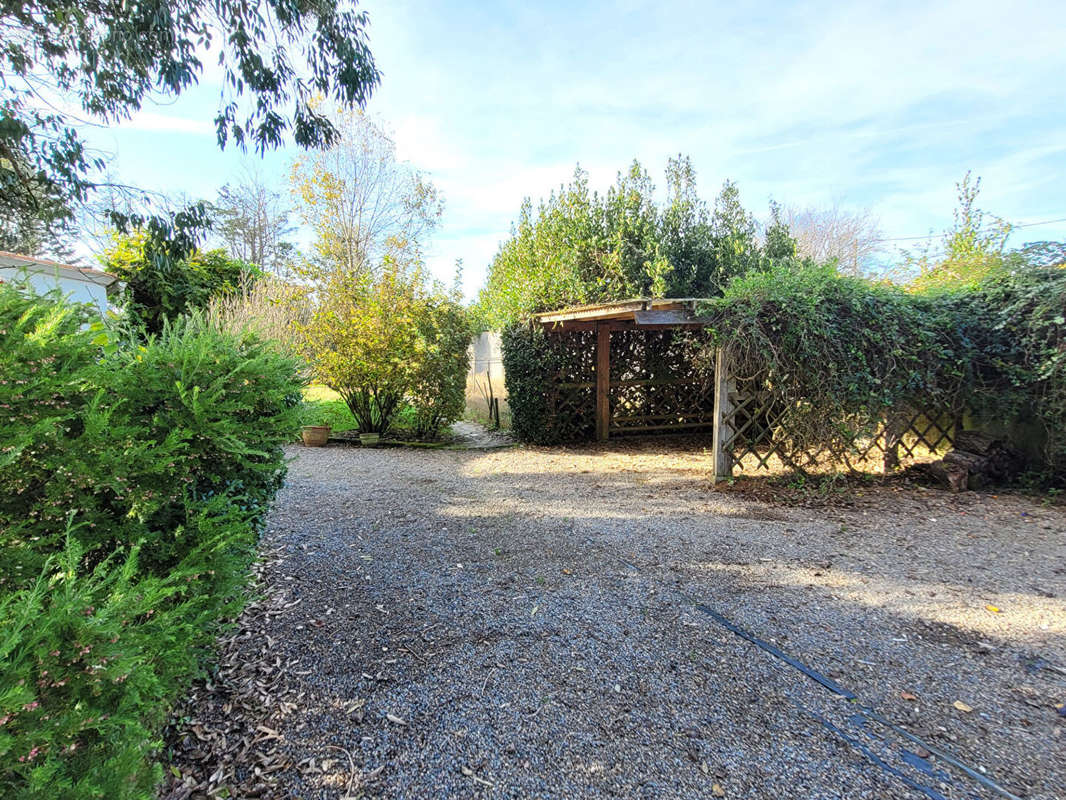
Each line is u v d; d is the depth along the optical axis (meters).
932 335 5.29
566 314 7.25
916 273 7.28
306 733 1.85
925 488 5.44
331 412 10.23
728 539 3.99
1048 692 2.13
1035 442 5.54
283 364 2.19
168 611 1.49
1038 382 5.23
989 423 5.96
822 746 1.82
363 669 2.26
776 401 5.61
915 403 5.71
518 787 1.63
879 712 2.01
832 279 5.36
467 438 9.30
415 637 2.54
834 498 5.12
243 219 21.06
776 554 3.67
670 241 10.91
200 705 1.98
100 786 0.95
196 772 1.65
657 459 7.37
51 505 1.43
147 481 1.66
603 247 9.92
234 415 1.96
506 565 3.46
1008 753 1.79
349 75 4.51
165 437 1.71
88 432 1.42
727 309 5.41
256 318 3.43
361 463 7.09
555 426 8.70
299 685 2.13
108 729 1.04
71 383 1.42
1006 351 5.42
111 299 8.29
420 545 3.84
